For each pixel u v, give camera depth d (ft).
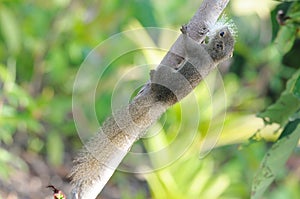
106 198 12.35
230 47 4.23
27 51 13.05
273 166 5.66
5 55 12.76
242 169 11.59
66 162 13.02
